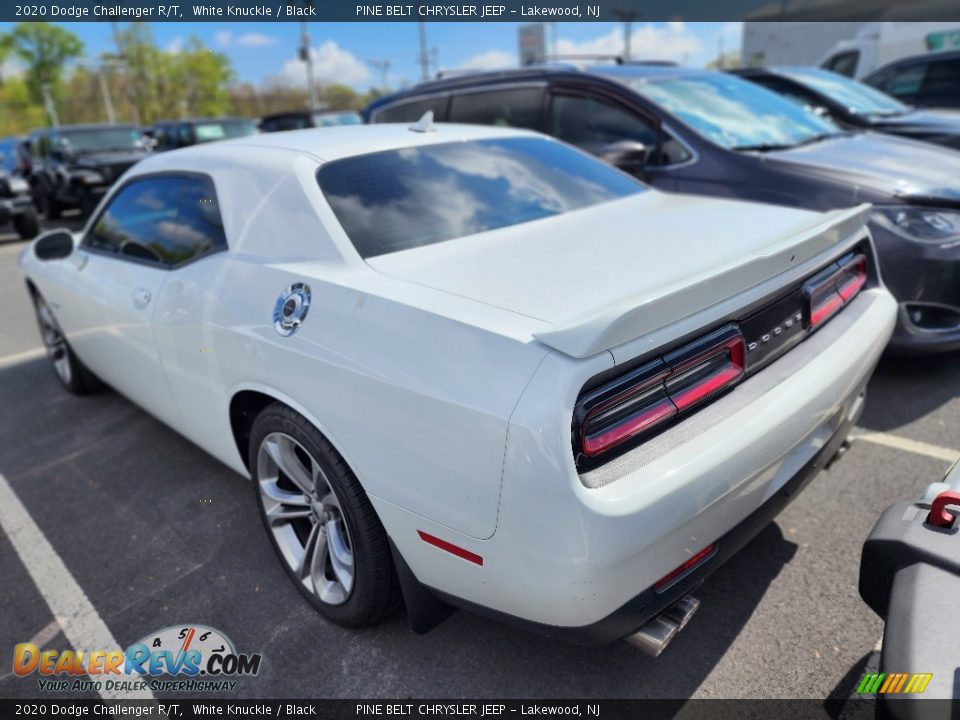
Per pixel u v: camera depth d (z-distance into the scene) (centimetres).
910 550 139
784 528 255
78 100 6025
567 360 147
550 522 146
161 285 270
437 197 243
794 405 181
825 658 199
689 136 420
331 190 229
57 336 430
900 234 331
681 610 175
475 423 154
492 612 174
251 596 243
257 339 213
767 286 187
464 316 167
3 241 1207
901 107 684
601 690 195
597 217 252
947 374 368
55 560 274
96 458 355
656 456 157
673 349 164
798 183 371
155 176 301
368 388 177
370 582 202
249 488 315
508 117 524
